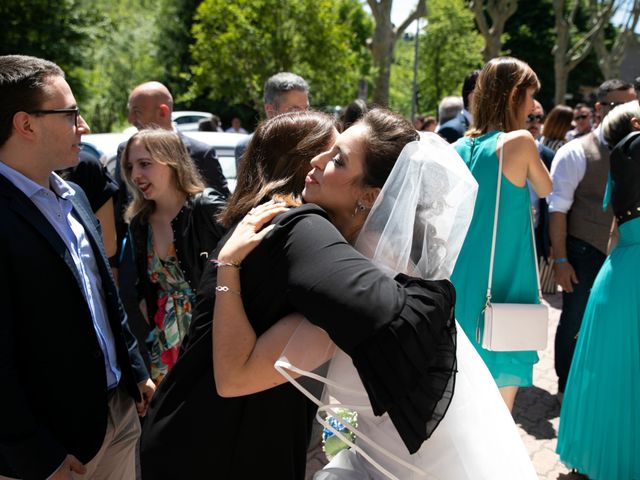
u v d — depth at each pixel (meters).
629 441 2.86
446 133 5.05
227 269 1.41
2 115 1.82
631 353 2.85
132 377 2.21
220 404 1.49
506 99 2.94
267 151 1.67
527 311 2.77
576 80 41.09
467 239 2.92
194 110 30.31
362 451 1.49
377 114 1.58
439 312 1.35
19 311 1.78
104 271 2.15
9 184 1.81
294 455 1.59
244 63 13.95
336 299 1.26
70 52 18.66
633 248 2.86
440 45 25.50
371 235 1.51
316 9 13.68
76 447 1.90
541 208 5.07
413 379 1.30
